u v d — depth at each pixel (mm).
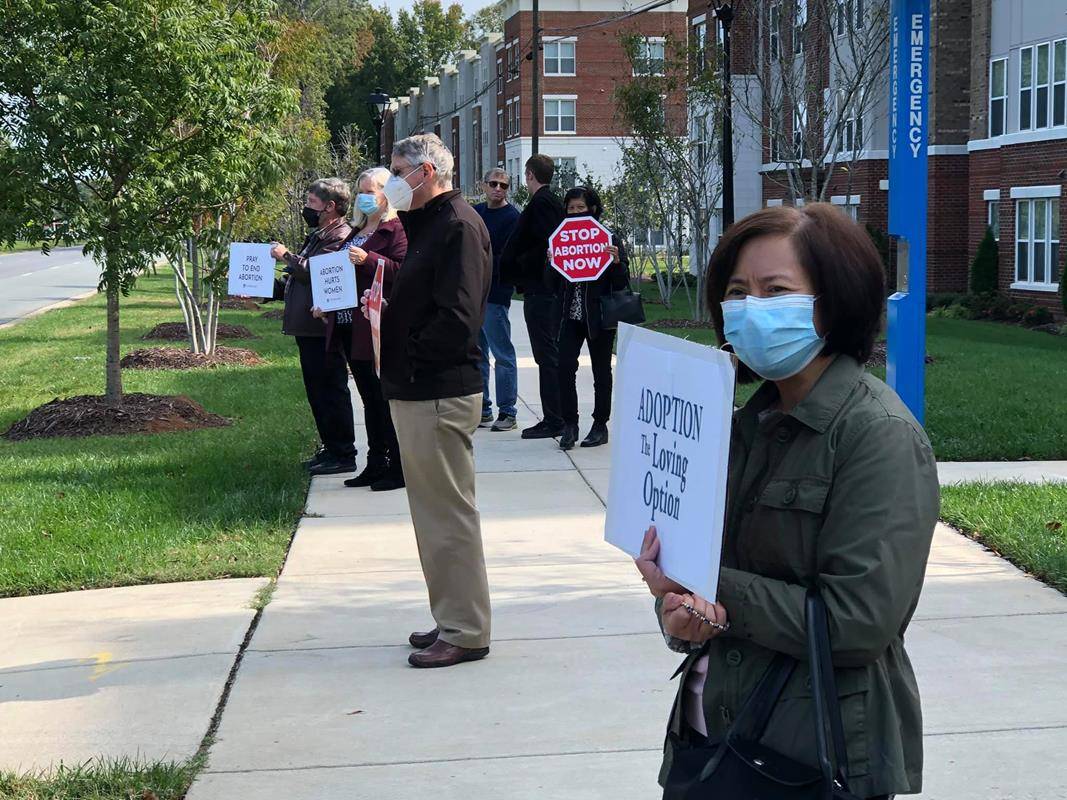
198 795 4160
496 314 11359
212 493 8633
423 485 5281
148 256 11945
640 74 27469
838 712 2168
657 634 5734
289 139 12930
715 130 26094
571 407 10406
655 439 2414
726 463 2189
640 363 2473
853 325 2285
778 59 22078
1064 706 4758
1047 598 6121
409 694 5043
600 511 8281
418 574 6828
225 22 12141
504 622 5961
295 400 13758
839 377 2283
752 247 2307
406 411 5234
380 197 8328
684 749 2342
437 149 5207
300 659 5488
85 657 5570
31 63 11023
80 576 6781
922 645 5465
